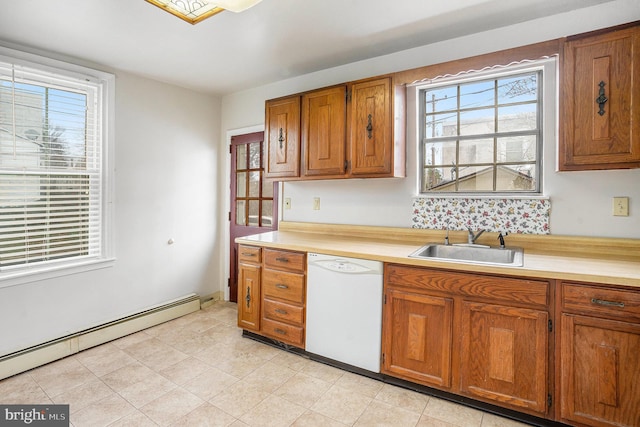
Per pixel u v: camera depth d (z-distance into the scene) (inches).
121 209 115.1
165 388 82.1
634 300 58.1
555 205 83.7
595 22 78.0
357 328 86.3
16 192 92.4
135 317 116.6
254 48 98.9
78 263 103.9
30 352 90.8
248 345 106.2
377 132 95.3
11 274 90.5
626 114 66.5
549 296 65.0
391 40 94.7
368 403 76.3
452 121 98.5
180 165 134.0
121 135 114.8
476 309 71.2
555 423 66.4
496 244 90.0
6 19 80.1
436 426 68.6
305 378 86.9
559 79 73.7
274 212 133.9
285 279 99.5
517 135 89.9
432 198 99.3
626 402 59.1
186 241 136.9
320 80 118.3
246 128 139.8
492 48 89.0
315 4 75.3
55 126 100.1
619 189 77.5
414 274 78.1
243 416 71.8
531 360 66.6
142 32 87.6
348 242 100.7
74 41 92.4
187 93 136.3
